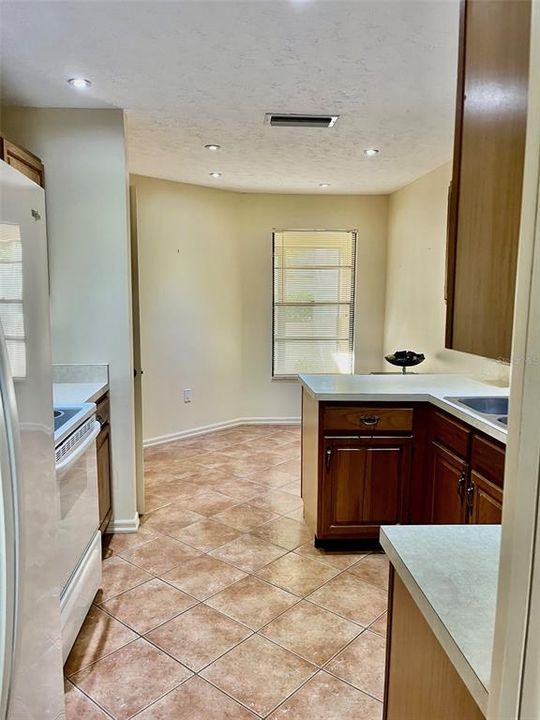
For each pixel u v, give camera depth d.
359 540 2.91
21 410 1.11
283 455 4.58
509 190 0.72
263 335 5.52
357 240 5.44
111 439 3.09
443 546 1.09
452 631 0.81
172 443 4.93
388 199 5.39
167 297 4.82
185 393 5.07
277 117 3.01
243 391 5.58
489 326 0.78
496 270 0.76
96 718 1.73
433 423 2.73
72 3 1.80
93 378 3.08
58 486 1.84
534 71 0.55
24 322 1.15
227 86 2.56
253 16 1.89
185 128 3.21
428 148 3.62
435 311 4.22
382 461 2.82
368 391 2.82
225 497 3.64
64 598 1.92
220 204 5.12
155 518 3.30
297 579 2.60
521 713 0.57
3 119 2.88
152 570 2.67
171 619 2.26
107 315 3.05
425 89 2.59
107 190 2.97
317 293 5.52
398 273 5.11
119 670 1.95
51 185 2.95
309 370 5.59
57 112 2.90
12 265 1.08
